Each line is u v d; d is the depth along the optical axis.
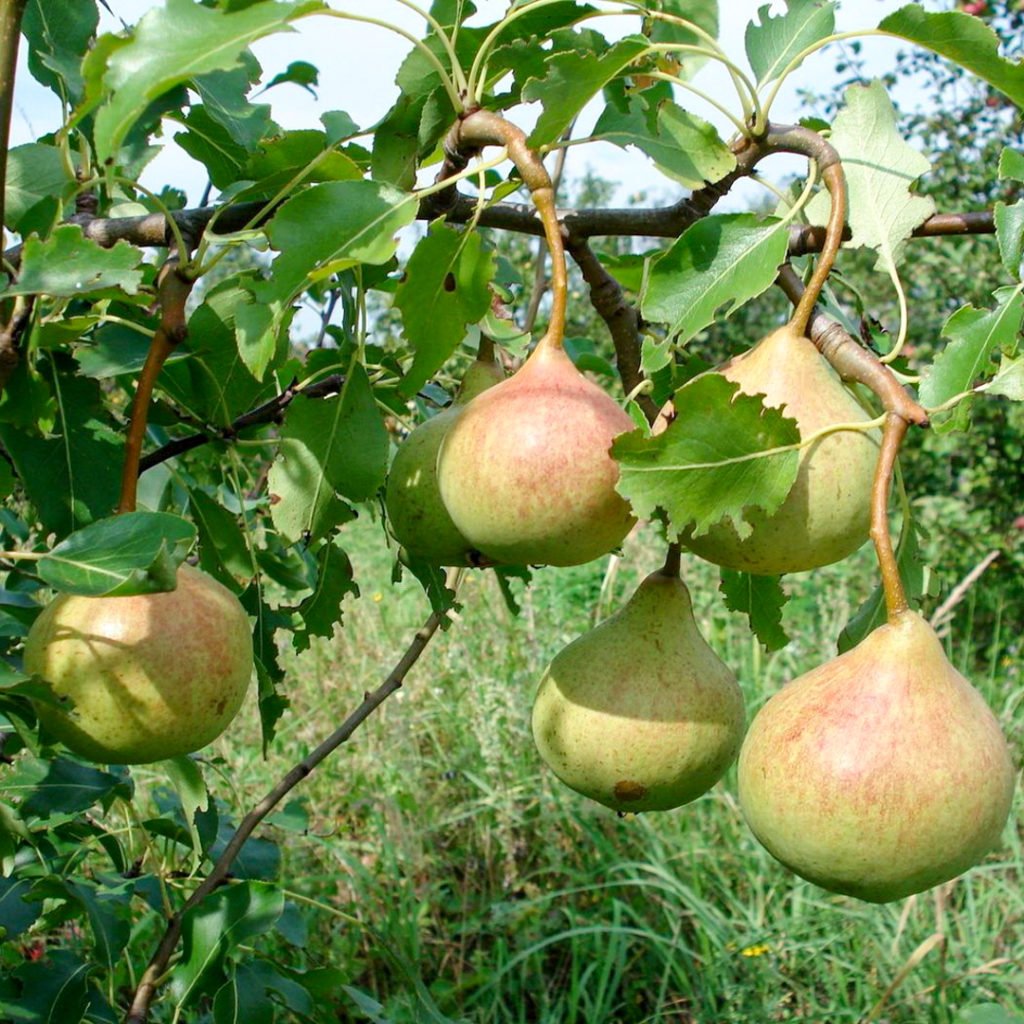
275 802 2.08
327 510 1.69
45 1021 1.74
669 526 1.24
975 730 1.21
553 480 1.30
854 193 1.61
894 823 1.17
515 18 1.45
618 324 1.74
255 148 1.83
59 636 1.34
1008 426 7.36
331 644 5.18
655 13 1.57
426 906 3.74
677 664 1.55
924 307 7.89
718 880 3.88
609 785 1.55
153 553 1.27
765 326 10.55
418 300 1.54
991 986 3.32
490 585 5.30
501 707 4.21
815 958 3.47
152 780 3.78
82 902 1.86
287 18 1.19
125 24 1.82
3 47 1.28
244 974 1.81
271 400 2.00
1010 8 6.88
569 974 3.71
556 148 1.57
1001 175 1.49
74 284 1.31
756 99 1.53
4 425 1.52
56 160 1.69
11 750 2.04
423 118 1.59
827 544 1.32
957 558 7.34
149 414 1.83
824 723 1.21
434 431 1.68
